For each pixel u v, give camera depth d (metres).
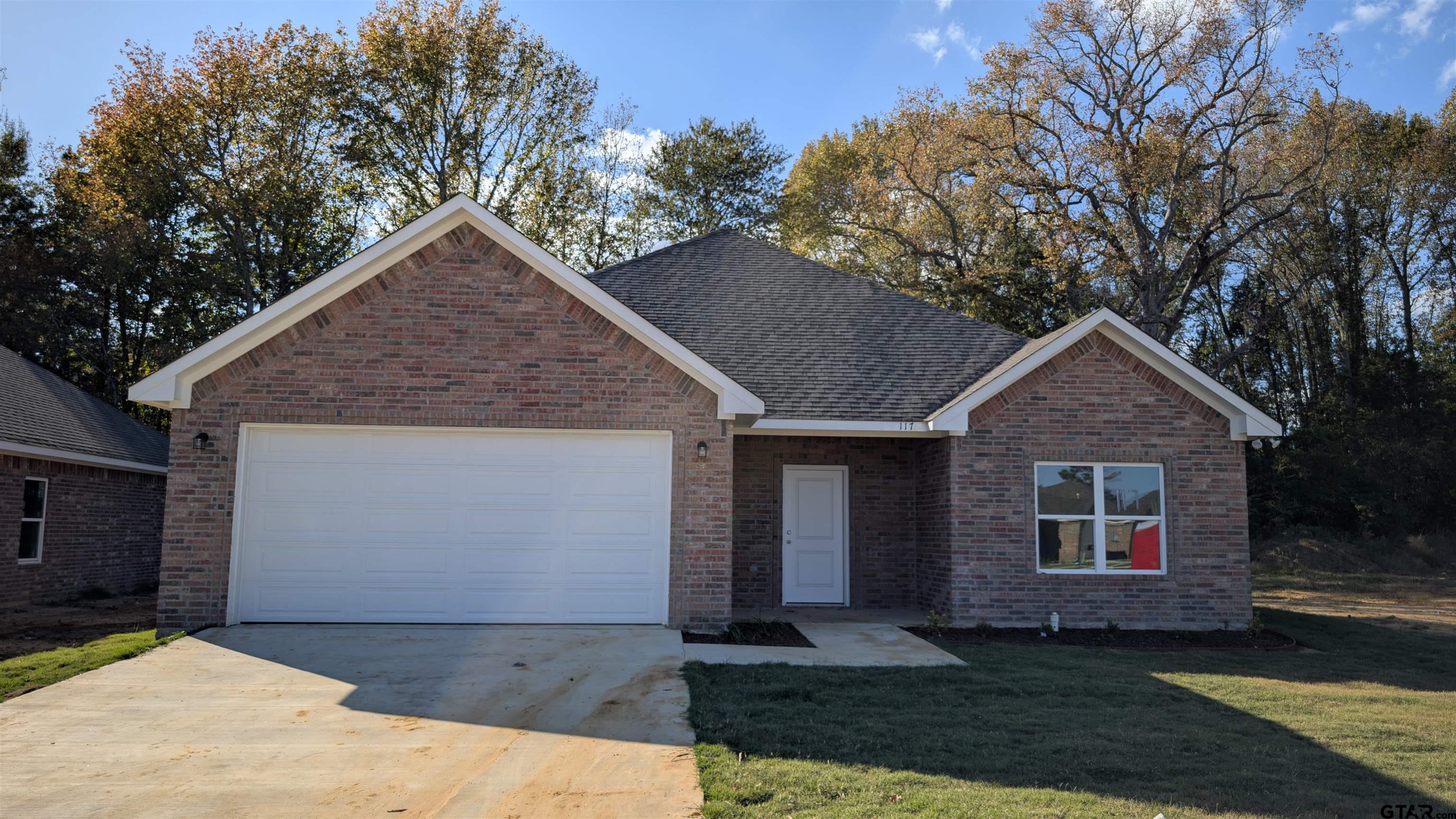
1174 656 11.80
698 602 12.05
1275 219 35.44
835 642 12.00
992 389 13.73
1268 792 6.35
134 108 32.59
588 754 7.19
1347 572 29.94
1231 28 33.62
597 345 12.23
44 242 34.72
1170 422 14.11
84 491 19.66
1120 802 6.09
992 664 10.78
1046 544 13.84
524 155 37.88
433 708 8.37
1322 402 37.66
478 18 36.22
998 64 36.00
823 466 15.84
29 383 20.11
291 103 34.25
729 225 43.88
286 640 10.74
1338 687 10.27
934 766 6.84
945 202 39.38
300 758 7.06
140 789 6.42
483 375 12.03
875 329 16.94
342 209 37.34
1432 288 40.19
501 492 12.09
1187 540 13.95
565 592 12.03
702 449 12.19
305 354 11.84
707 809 5.97
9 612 16.44
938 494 14.41
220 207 34.47
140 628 13.95
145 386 11.39
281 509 11.80
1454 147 37.09
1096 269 36.22
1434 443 34.25
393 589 11.86
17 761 6.97
